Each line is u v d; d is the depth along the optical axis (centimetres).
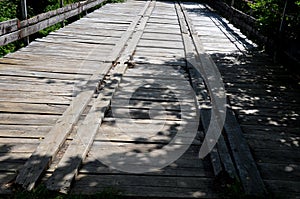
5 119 325
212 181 252
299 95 443
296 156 293
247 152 290
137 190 235
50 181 233
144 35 767
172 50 645
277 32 609
